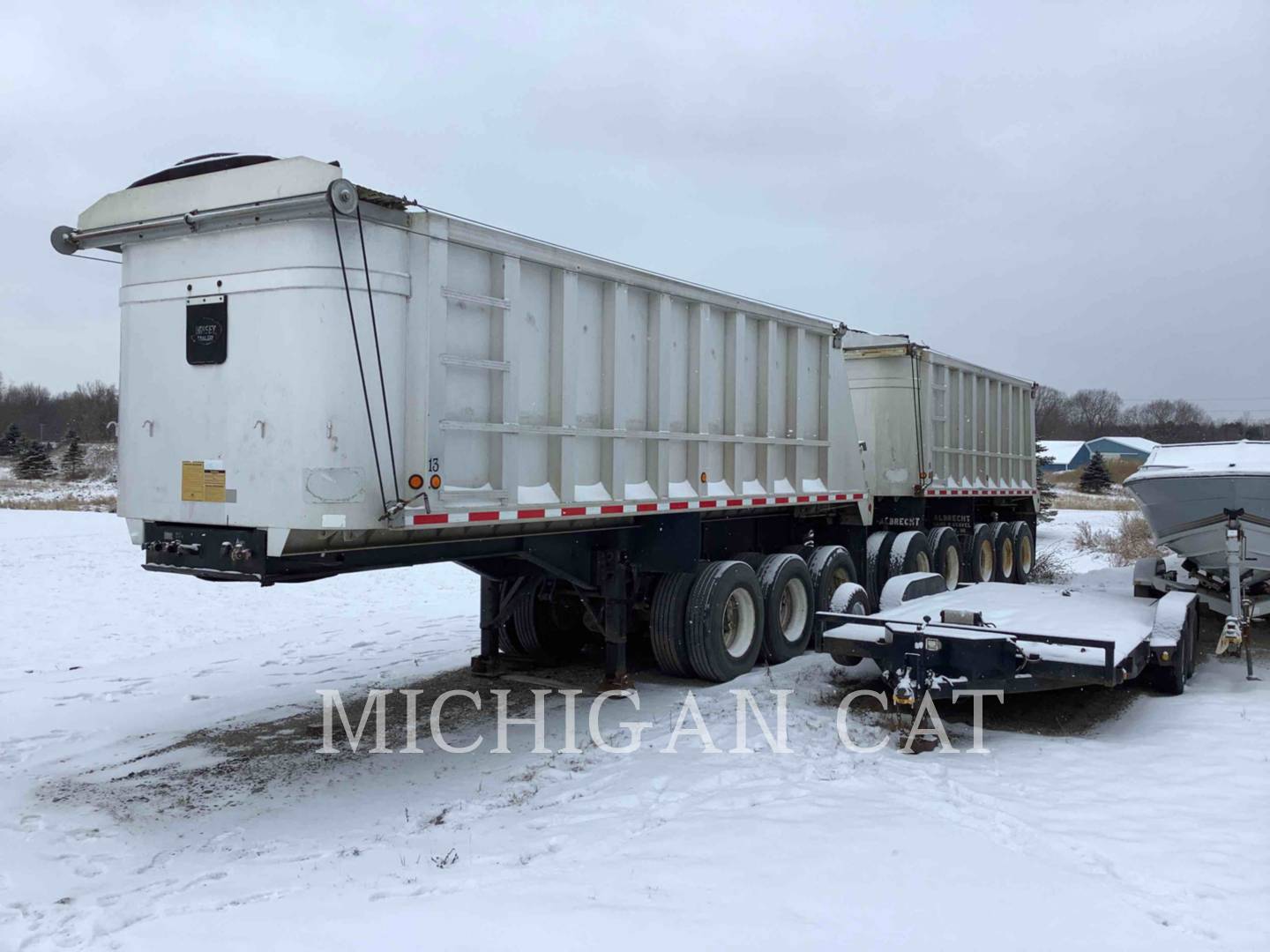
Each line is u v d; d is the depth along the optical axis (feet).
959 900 12.35
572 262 22.22
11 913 13.87
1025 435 56.39
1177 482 30.81
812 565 33.45
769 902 12.35
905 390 41.27
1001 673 21.29
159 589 47.85
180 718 25.05
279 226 17.57
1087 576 47.60
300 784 19.79
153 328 19.26
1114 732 22.30
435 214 18.52
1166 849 14.28
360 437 17.60
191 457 18.63
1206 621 38.24
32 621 39.93
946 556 43.62
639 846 14.76
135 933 12.66
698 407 27.12
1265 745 20.21
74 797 19.17
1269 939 11.42
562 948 11.18
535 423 21.74
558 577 25.93
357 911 12.73
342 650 33.60
